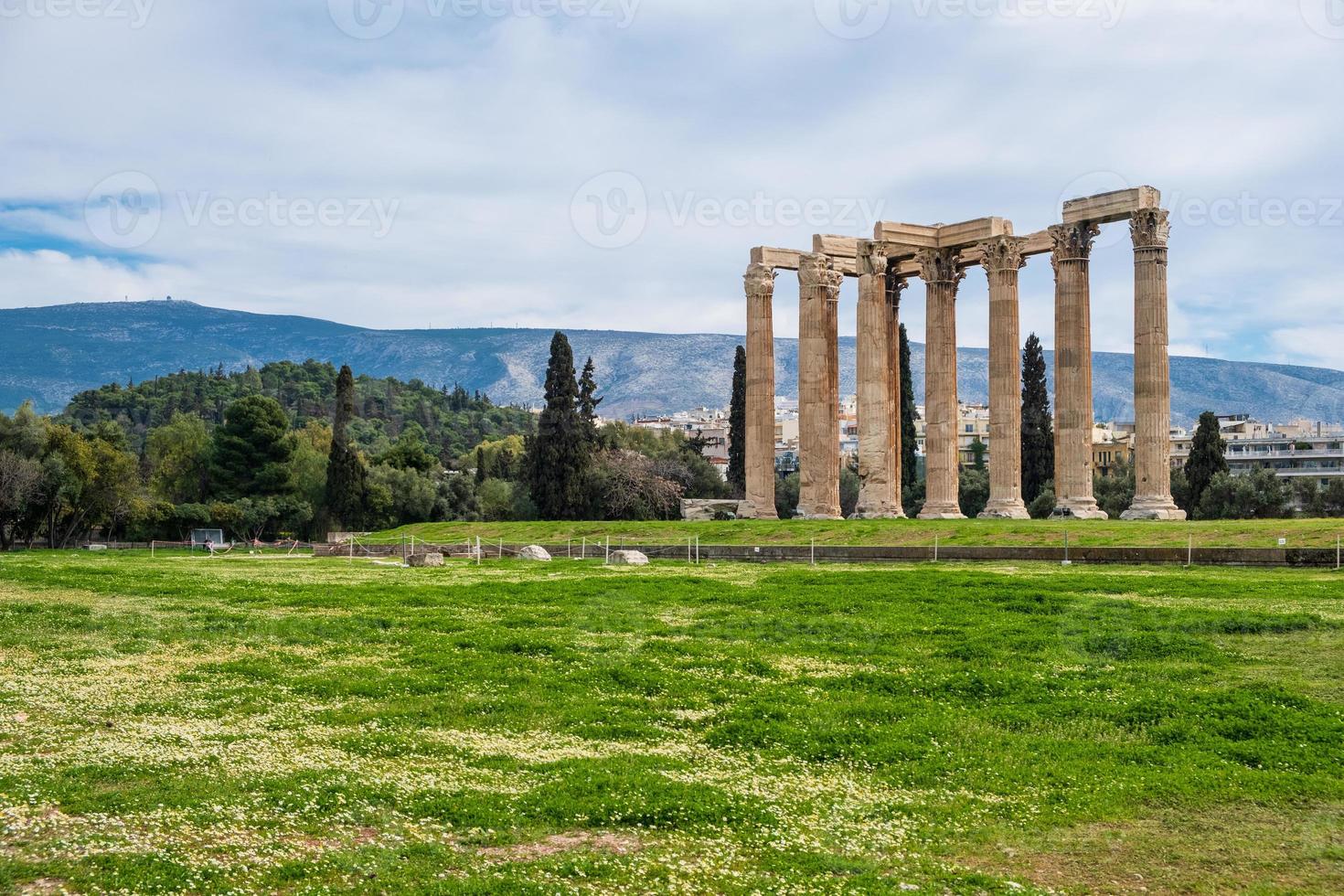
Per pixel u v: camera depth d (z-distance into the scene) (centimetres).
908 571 4619
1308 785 1742
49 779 1717
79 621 3391
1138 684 2394
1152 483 6341
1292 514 11056
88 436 12506
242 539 13288
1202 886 1404
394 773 1811
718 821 1614
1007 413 6981
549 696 2367
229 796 1667
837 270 7769
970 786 1772
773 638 3044
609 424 17038
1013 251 7019
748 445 8019
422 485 14138
